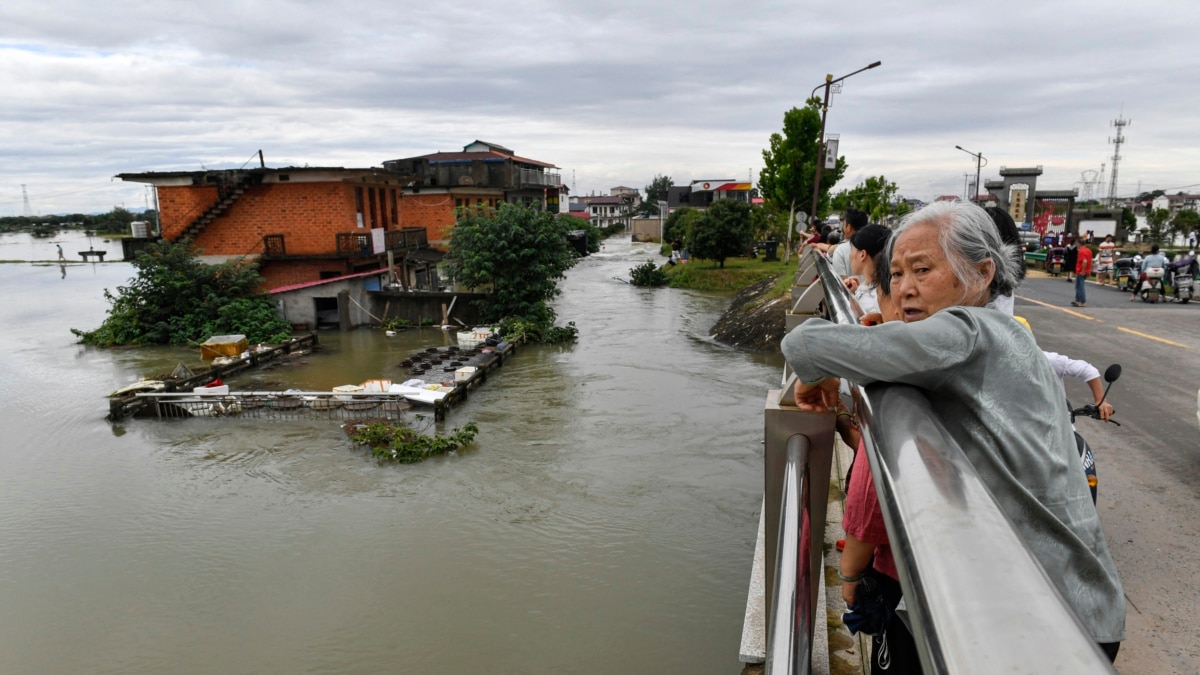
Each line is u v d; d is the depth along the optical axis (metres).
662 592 7.73
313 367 18.34
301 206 24.44
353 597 7.80
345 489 10.52
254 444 12.44
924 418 0.90
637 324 24.09
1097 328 11.82
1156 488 5.07
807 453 1.52
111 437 13.00
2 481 11.02
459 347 19.92
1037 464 1.10
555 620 7.30
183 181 24.34
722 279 34.62
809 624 1.07
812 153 33.59
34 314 28.11
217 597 7.87
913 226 1.42
